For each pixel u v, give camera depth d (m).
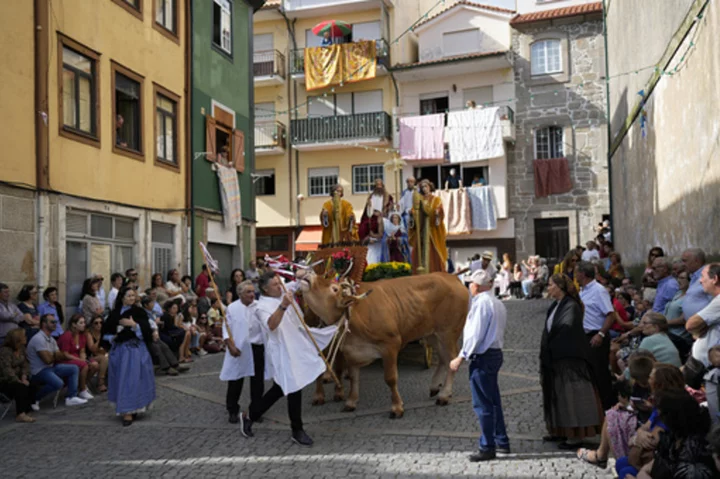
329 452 6.36
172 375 11.04
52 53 12.27
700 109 9.63
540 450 6.19
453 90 28.69
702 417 4.27
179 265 16.70
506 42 28.05
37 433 7.57
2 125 11.05
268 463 6.09
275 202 30.64
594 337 6.65
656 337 6.03
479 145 27.28
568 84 27.17
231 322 7.58
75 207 12.77
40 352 8.83
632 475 4.61
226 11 19.91
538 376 9.55
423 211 11.66
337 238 11.63
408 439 6.70
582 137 27.03
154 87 15.90
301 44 30.67
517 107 27.78
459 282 8.73
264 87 30.98
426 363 10.54
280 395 7.05
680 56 10.80
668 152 11.98
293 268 8.21
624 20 17.52
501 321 6.04
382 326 7.56
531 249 27.41
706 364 5.57
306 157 30.36
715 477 4.04
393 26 29.83
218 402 8.88
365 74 28.83
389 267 10.08
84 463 6.32
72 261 12.89
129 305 8.12
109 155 13.98
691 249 6.72
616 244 20.17
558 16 26.89
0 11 11.08
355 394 7.97
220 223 18.78
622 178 18.39
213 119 18.48
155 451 6.64
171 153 16.78
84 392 9.44
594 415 5.96
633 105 16.25
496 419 6.12
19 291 11.26
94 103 13.62
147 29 15.65
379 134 28.75
